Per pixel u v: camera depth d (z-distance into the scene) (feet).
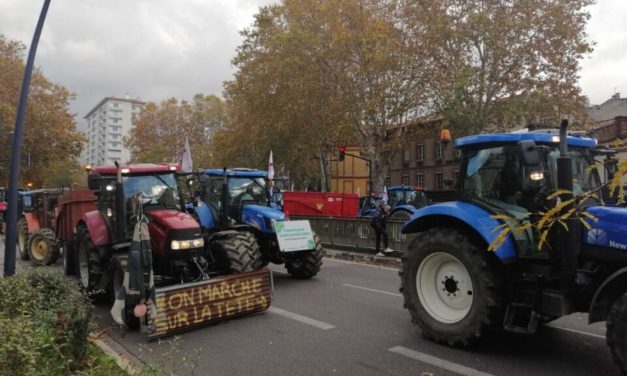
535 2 84.58
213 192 34.58
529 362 17.38
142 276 20.11
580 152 18.93
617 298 14.64
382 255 46.50
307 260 35.09
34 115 138.00
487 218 18.34
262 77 110.83
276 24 115.96
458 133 91.15
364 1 98.37
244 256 27.04
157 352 19.02
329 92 101.76
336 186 182.19
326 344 19.69
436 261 20.12
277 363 17.53
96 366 13.96
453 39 89.40
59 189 46.11
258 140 118.21
